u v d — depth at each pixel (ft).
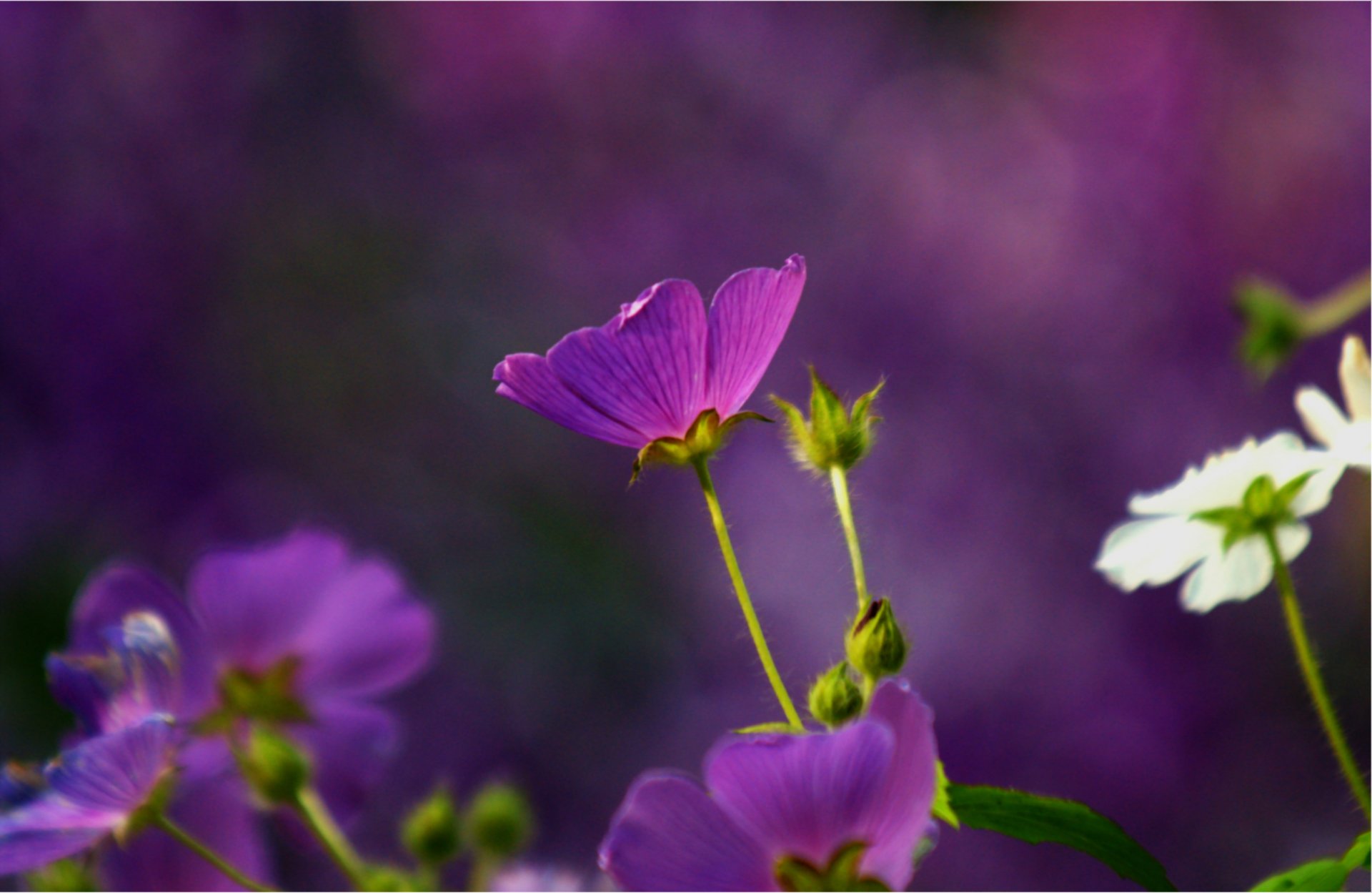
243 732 2.72
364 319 6.93
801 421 2.39
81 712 2.49
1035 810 2.28
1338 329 6.52
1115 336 6.80
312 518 6.48
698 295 2.33
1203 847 5.90
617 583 6.37
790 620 6.26
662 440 2.35
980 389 6.73
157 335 6.56
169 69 6.99
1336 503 6.13
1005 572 6.30
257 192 6.97
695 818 2.21
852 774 2.20
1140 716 6.05
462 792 5.93
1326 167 7.00
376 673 2.76
